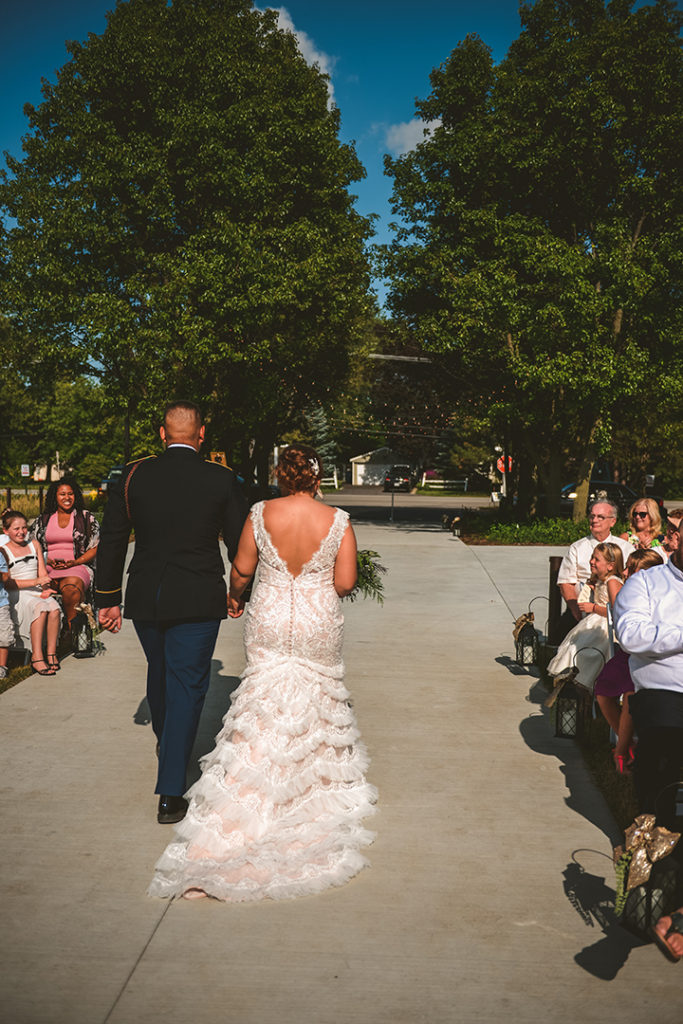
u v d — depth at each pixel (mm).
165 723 4277
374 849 3961
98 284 24781
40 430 76062
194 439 4578
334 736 4082
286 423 35219
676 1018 2787
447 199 22656
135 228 24781
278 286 22906
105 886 3592
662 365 21375
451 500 57469
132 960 3064
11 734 5500
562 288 20281
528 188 22375
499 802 4516
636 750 3600
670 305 20812
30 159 24250
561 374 19906
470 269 22328
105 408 26578
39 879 3646
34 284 24016
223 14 25016
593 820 4305
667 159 20984
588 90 20766
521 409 22328
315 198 26219
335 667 4109
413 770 4961
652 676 3520
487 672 7281
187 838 3777
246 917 3365
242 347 23922
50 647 7031
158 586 4262
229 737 4035
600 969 3053
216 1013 2779
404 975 3000
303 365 30266
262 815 3824
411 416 44594
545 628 9117
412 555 16172
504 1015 2793
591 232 22297
